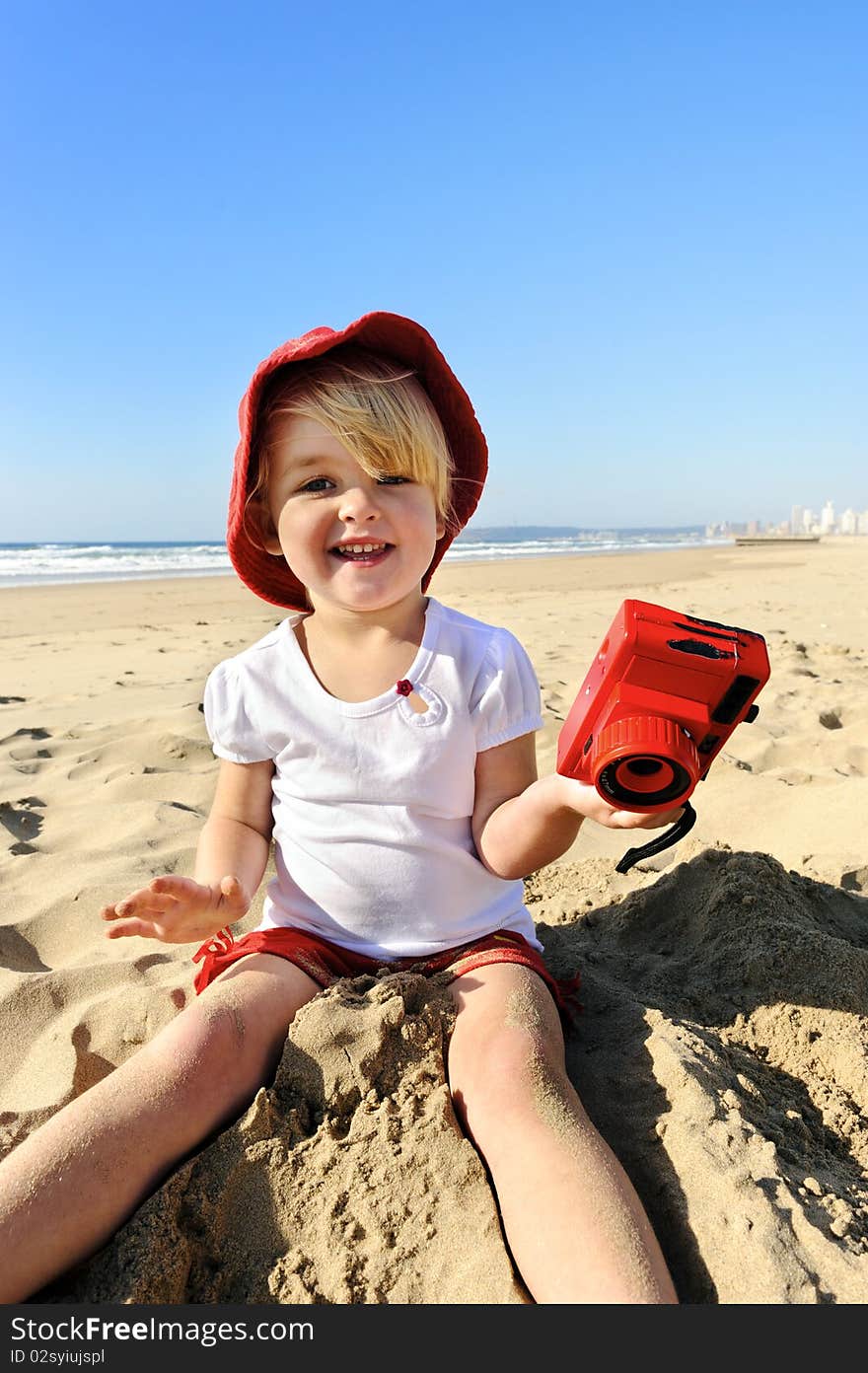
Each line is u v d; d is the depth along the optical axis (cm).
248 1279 134
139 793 355
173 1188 137
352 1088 151
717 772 356
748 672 133
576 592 1325
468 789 175
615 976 207
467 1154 140
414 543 169
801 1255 123
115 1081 142
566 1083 144
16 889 275
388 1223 134
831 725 442
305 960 168
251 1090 152
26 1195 126
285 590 204
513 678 177
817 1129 158
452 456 192
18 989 215
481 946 171
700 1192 134
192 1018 152
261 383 168
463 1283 125
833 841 287
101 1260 132
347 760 175
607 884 270
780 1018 185
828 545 3794
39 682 634
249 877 181
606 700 137
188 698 551
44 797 359
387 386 167
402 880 172
